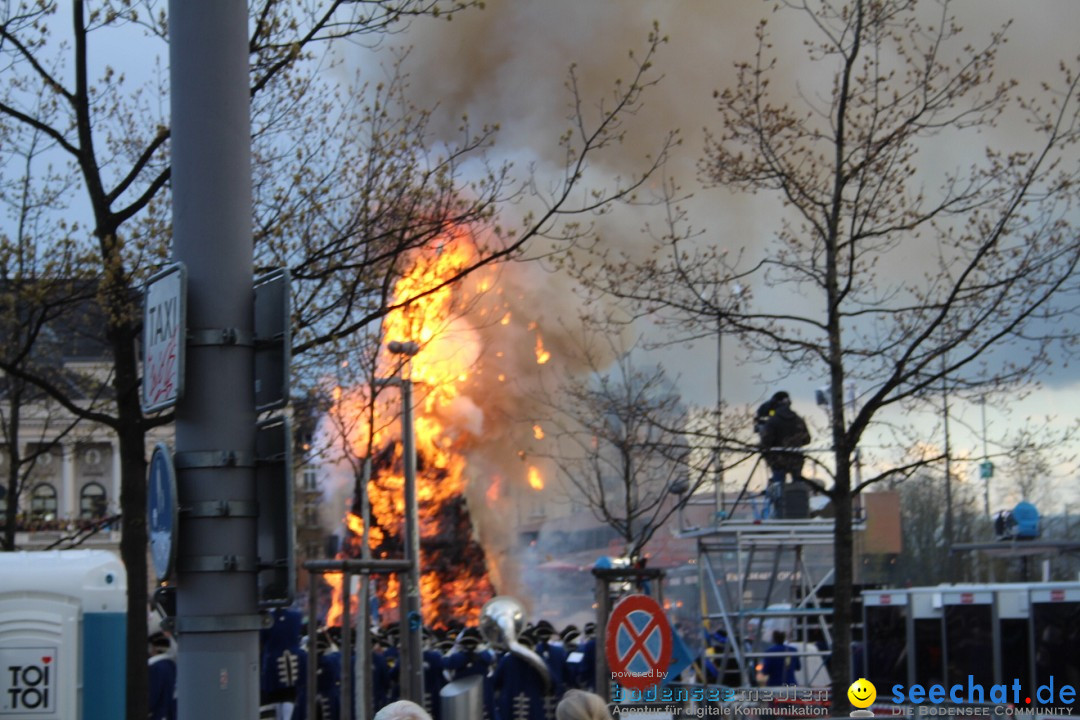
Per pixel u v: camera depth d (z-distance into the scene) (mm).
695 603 28156
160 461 7438
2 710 12453
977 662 19766
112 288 15461
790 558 27656
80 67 16078
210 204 7633
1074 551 23484
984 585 19953
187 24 7746
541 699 19969
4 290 16438
